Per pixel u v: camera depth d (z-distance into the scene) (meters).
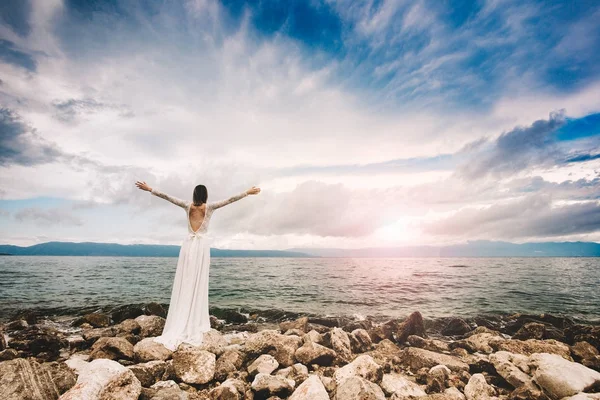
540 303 17.56
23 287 22.12
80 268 51.88
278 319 12.68
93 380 3.63
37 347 6.46
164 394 3.68
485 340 7.64
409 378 5.50
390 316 13.30
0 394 3.06
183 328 5.71
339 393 4.11
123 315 11.31
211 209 6.18
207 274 6.18
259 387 4.30
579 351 6.83
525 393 4.49
